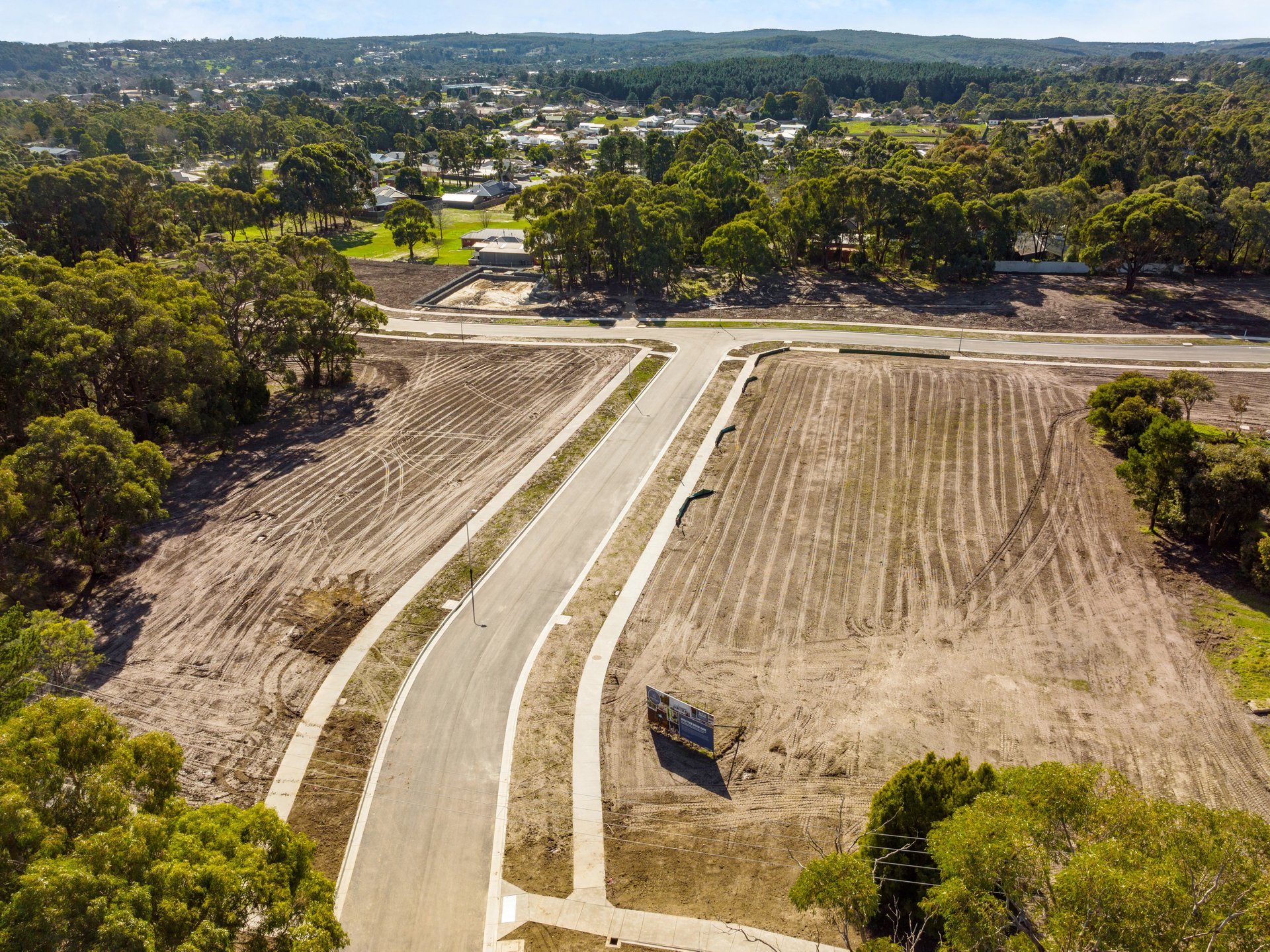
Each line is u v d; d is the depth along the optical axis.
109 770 19.94
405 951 23.98
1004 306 87.06
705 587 41.12
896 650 36.38
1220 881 16.56
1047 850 19.36
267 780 29.67
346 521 46.91
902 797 24.39
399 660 36.06
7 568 40.69
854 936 24.28
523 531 46.34
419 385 67.25
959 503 48.41
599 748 31.50
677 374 69.56
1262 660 34.94
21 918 15.59
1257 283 92.00
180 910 17.44
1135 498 45.41
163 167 167.38
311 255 68.25
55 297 50.34
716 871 26.48
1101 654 35.81
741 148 177.00
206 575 41.53
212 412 54.62
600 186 99.88
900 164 120.69
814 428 58.84
